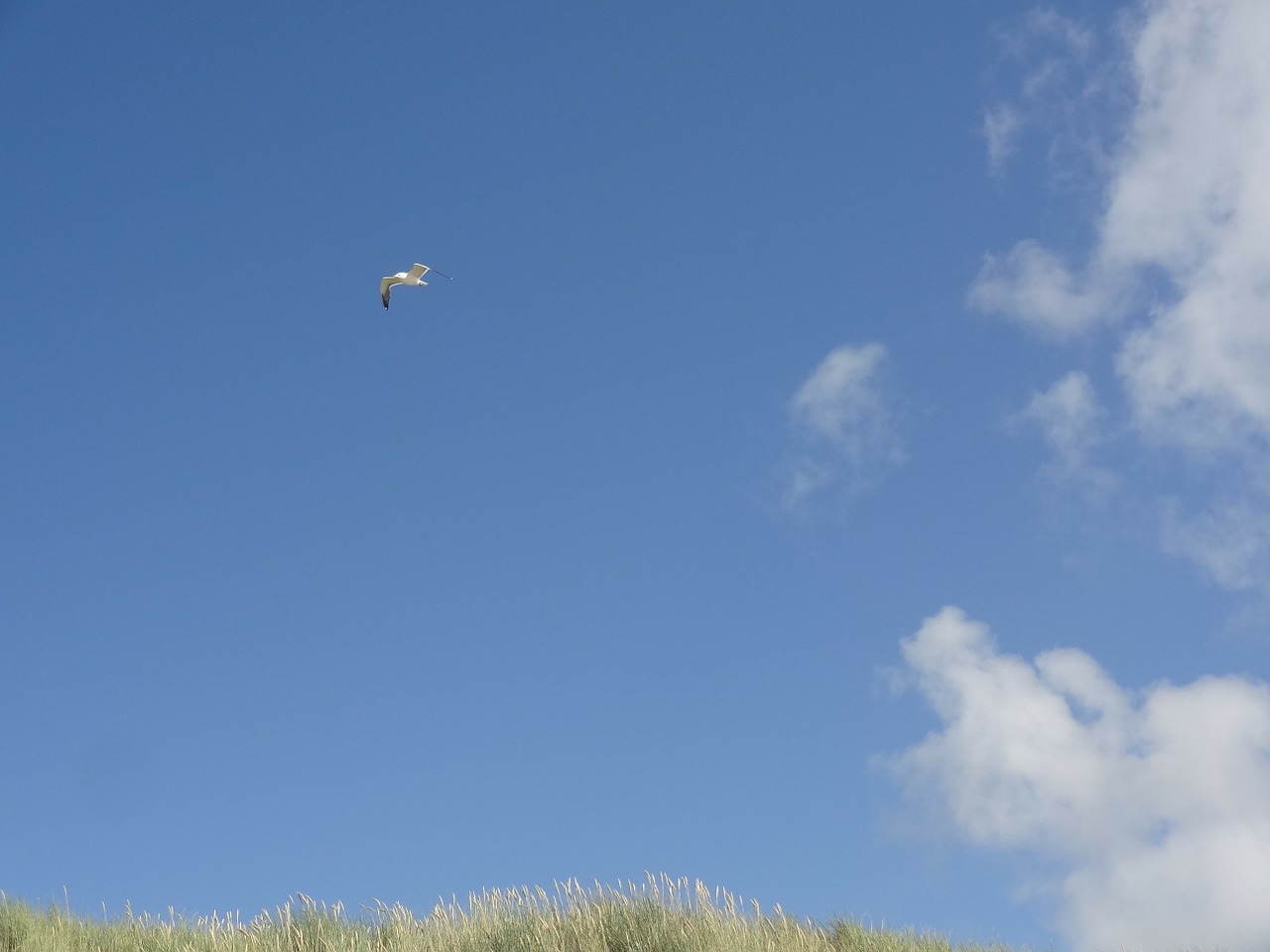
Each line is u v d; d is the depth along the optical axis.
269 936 14.35
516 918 14.45
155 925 14.92
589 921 13.96
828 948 14.25
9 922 14.11
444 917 14.91
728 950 13.13
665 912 14.28
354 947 13.84
